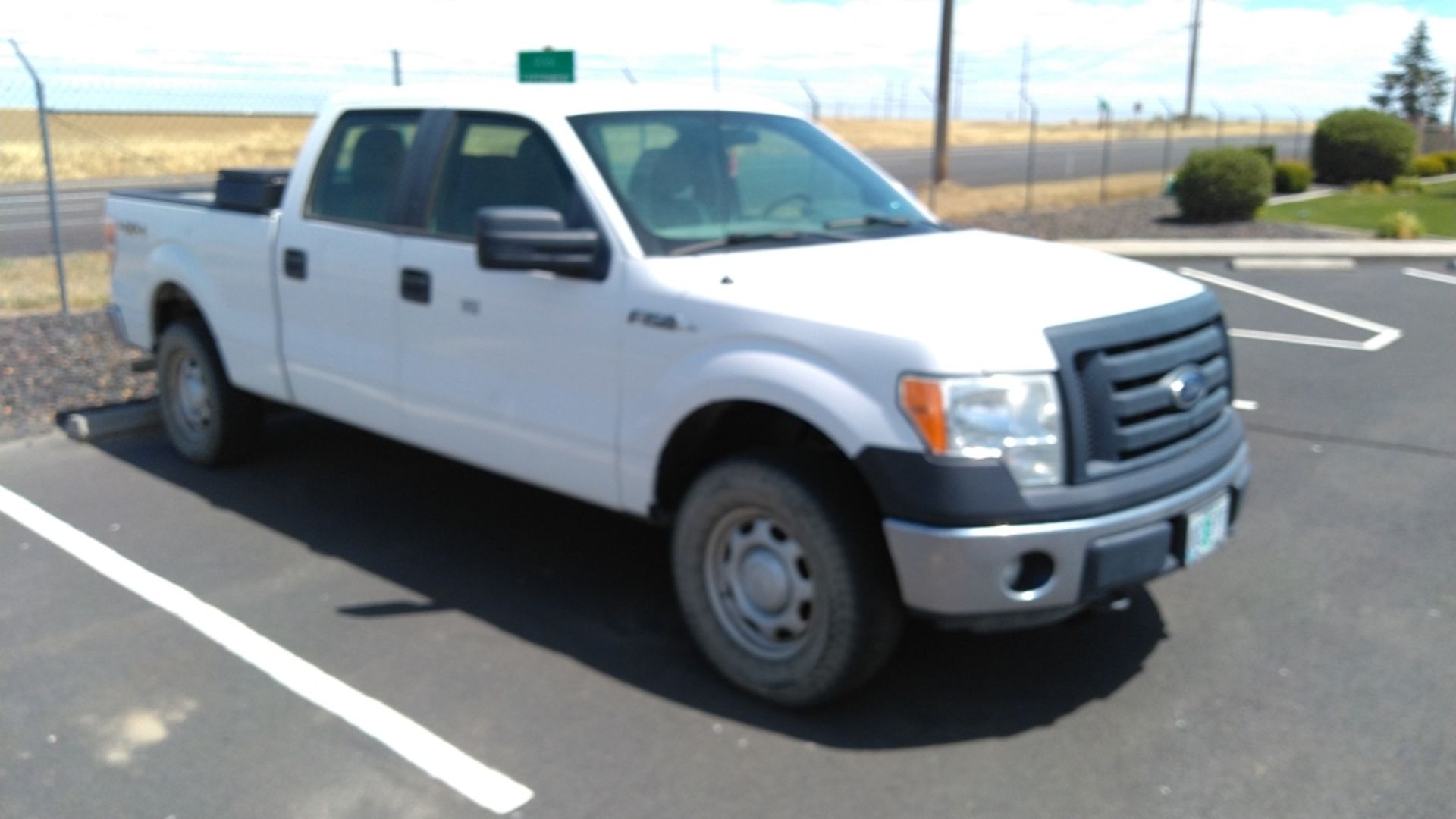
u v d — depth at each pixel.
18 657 4.44
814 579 3.80
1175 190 20.67
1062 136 65.25
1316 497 6.18
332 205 5.54
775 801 3.50
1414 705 4.02
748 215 4.72
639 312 4.19
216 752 3.79
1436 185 29.44
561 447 4.54
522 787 3.59
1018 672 4.29
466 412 4.89
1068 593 3.62
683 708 4.05
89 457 6.91
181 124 32.41
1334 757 3.71
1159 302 4.05
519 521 5.86
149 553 5.45
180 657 4.43
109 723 3.97
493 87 5.14
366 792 3.57
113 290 7.07
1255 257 15.55
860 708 4.04
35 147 32.03
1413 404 8.07
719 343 3.97
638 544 5.56
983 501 3.49
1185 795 3.51
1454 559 5.32
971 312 3.70
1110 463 3.70
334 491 6.29
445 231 4.95
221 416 6.39
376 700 4.11
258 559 5.37
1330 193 26.05
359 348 5.35
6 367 8.44
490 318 4.71
